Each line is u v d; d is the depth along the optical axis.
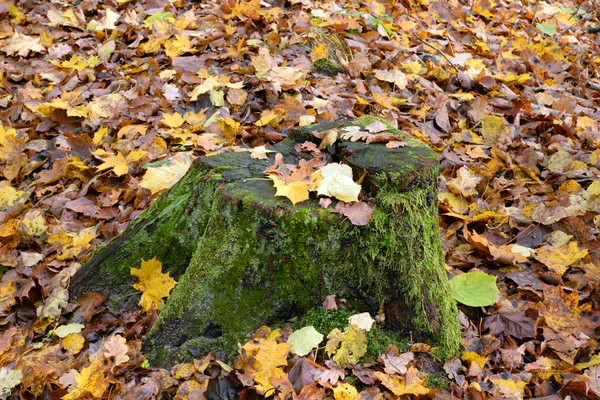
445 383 2.14
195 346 2.18
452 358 2.22
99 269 2.62
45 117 3.95
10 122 4.00
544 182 3.51
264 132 3.64
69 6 5.36
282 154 2.62
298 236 2.12
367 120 2.75
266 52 4.27
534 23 6.60
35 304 2.65
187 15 4.93
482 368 2.22
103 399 2.05
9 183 3.52
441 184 3.39
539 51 5.52
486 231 3.07
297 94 4.02
